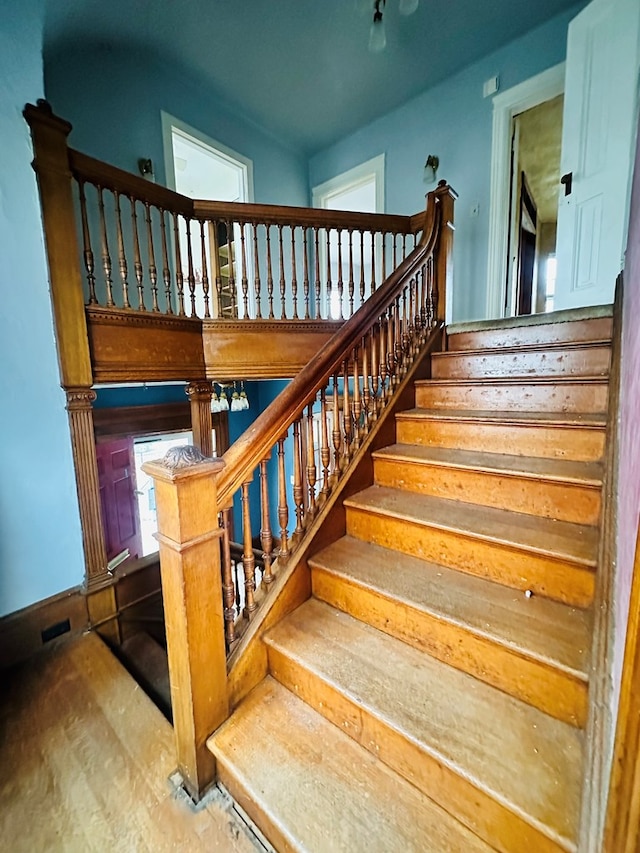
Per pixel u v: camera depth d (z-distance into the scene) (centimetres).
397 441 202
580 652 96
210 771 115
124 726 142
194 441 288
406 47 304
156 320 220
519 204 374
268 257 247
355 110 378
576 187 243
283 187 432
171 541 106
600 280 232
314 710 121
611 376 155
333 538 164
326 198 453
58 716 147
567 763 86
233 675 122
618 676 76
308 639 129
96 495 204
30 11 173
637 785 53
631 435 89
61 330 186
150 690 189
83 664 177
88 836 105
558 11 277
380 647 125
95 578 206
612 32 217
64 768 125
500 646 103
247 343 251
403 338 222
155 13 255
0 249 169
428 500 163
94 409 305
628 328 131
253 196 400
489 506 152
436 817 91
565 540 121
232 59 306
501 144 321
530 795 80
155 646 221
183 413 363
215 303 260
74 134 260
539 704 99
